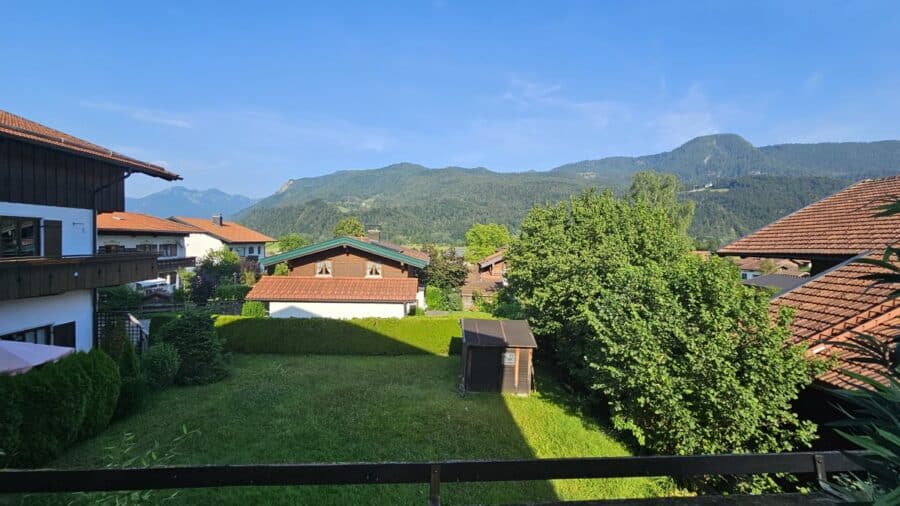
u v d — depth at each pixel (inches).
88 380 324.8
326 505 254.5
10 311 391.9
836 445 264.5
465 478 83.8
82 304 487.2
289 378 532.1
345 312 773.3
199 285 1028.5
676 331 293.4
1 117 445.7
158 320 661.9
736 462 92.8
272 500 254.4
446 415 415.5
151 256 549.6
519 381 500.4
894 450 62.1
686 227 1592.0
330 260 903.1
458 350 710.5
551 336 577.0
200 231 1547.7
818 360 263.6
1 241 379.6
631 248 546.0
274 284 805.9
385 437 359.3
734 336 288.8
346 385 506.3
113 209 515.5
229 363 607.5
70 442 311.3
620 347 312.8
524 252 687.7
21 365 282.4
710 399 281.7
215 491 257.6
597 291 436.1
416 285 827.4
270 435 352.5
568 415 430.3
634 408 324.5
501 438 366.9
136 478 76.8
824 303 303.9
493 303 1091.3
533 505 93.9
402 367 610.2
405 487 277.7
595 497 279.4
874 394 72.1
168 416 388.5
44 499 219.9
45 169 421.1
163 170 527.2
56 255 426.3
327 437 353.4
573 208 679.1
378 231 1675.7
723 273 313.0
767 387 274.7
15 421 269.3
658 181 1611.7
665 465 90.1
